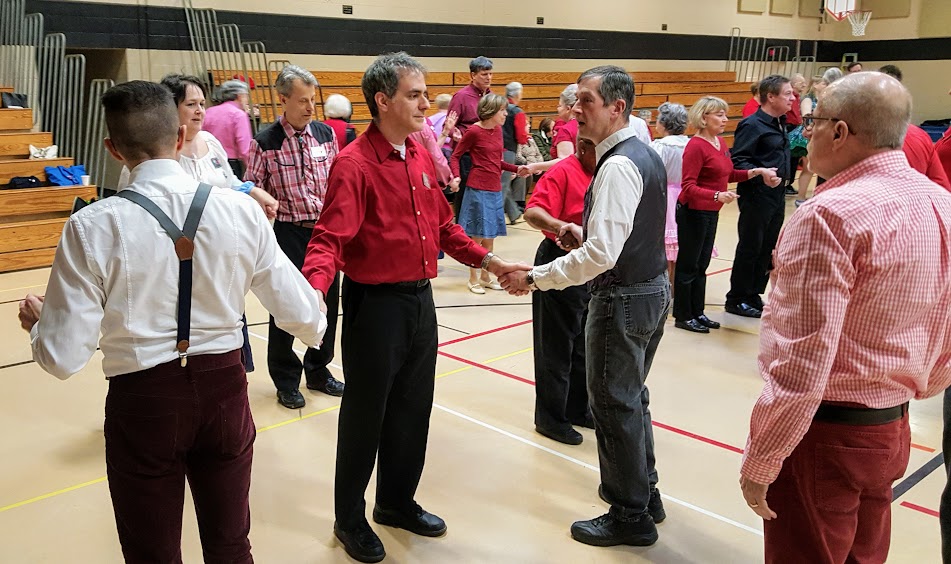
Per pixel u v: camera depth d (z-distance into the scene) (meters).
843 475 1.64
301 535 2.71
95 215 1.57
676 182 5.28
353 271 2.42
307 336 1.92
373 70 2.31
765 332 1.73
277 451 3.36
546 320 3.40
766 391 1.61
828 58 17.61
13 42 7.79
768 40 16.25
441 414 3.78
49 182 7.11
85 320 1.55
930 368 1.71
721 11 15.17
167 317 1.64
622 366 2.50
